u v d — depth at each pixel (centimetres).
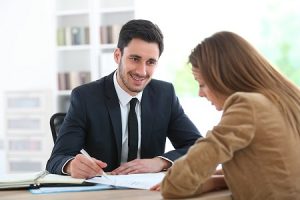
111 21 480
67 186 149
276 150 121
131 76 199
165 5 454
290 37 464
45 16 496
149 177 162
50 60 484
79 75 469
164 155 191
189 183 121
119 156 206
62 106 483
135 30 195
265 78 130
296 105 129
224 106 127
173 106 222
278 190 121
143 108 212
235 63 131
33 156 463
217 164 120
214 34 138
